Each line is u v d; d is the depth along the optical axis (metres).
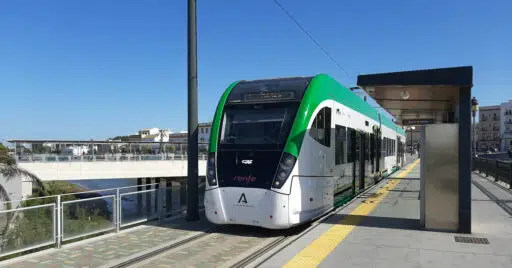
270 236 8.77
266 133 9.04
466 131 8.06
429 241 7.41
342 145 11.32
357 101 13.38
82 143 37.56
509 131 111.31
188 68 10.47
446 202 8.28
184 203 11.43
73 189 40.97
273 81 9.99
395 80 8.36
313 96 9.33
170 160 41.97
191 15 10.41
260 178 8.62
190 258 7.08
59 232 7.85
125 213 9.41
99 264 6.67
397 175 22.47
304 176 8.77
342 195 11.36
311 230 8.45
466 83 7.84
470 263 6.11
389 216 9.95
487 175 22.61
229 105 9.84
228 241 8.33
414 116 16.62
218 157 9.25
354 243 7.32
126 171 39.22
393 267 5.97
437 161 8.34
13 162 22.41
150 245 7.90
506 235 7.87
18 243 7.21
